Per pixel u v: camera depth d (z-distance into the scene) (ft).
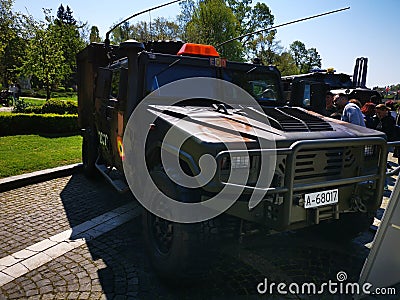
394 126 21.74
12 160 23.76
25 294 9.36
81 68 22.59
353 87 40.81
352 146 9.80
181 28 108.37
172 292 9.60
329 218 9.54
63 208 16.26
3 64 111.34
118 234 13.37
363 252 12.28
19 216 15.15
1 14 78.07
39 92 118.32
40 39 63.98
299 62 201.98
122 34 90.07
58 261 11.21
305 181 9.18
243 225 9.51
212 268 10.96
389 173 10.50
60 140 34.17
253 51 137.39
